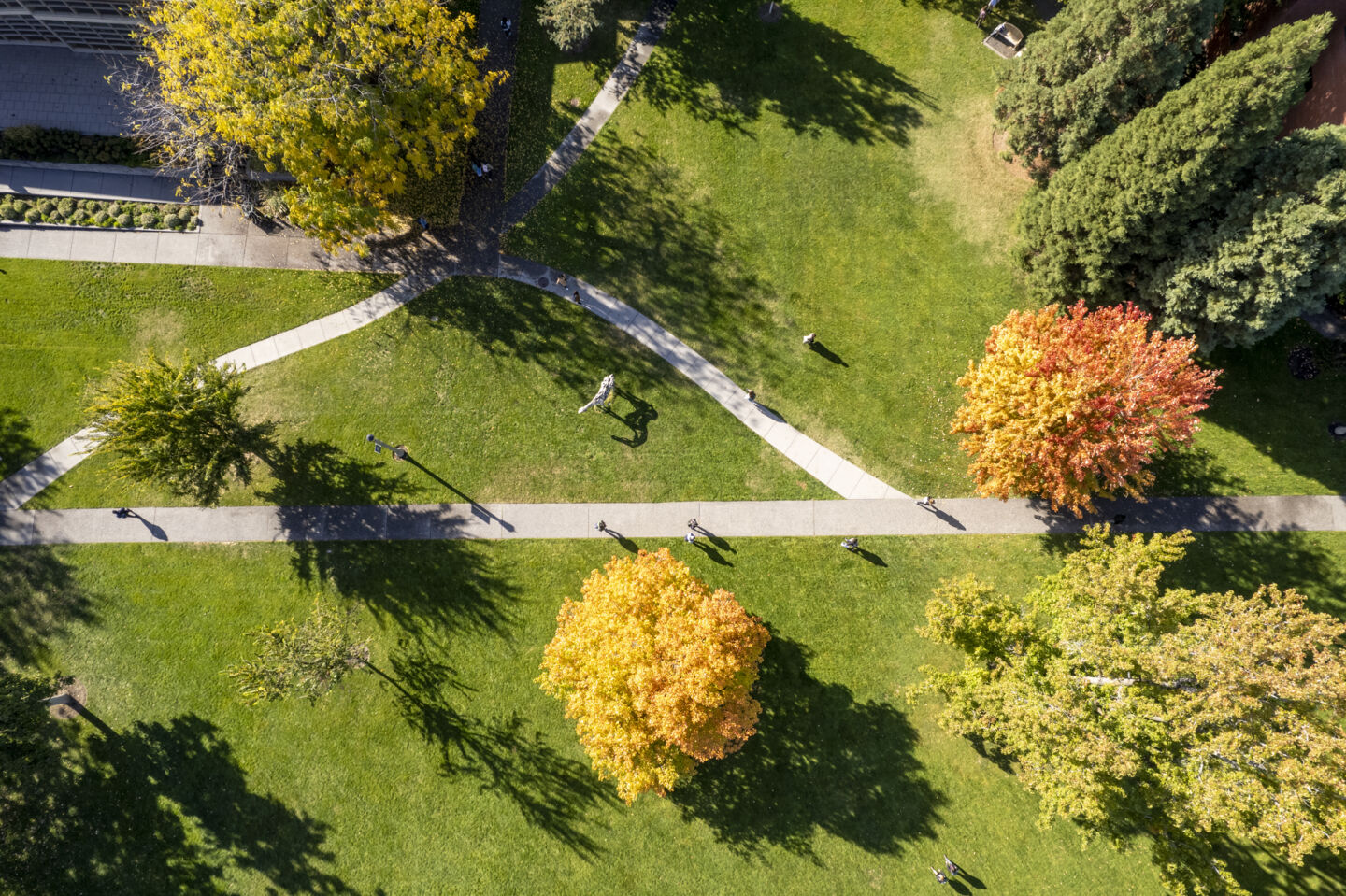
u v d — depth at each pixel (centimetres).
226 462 2256
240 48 1953
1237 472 2356
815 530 2414
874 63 2570
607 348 2516
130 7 2375
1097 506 2375
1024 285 2412
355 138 2077
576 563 2416
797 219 2528
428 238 2573
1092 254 2050
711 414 2475
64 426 2516
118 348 2548
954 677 2016
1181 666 1557
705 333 2509
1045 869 2223
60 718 2381
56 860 2334
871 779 2292
